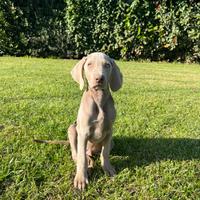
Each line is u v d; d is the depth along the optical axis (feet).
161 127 2.89
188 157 2.34
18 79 4.34
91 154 2.25
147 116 3.16
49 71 5.07
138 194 1.96
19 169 2.07
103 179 2.06
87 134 2.03
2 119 2.80
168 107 3.47
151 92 4.08
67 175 2.07
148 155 2.35
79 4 6.83
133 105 3.47
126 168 2.16
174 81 4.91
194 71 5.91
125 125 2.87
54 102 3.36
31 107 3.15
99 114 2.01
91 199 1.92
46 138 2.50
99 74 1.90
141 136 2.67
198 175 2.15
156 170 2.16
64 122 2.84
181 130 2.84
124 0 6.82
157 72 5.63
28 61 6.12
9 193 1.90
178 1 6.69
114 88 2.06
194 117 3.20
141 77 5.09
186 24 6.71
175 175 2.12
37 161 2.15
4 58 6.46
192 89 4.40
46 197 1.90
